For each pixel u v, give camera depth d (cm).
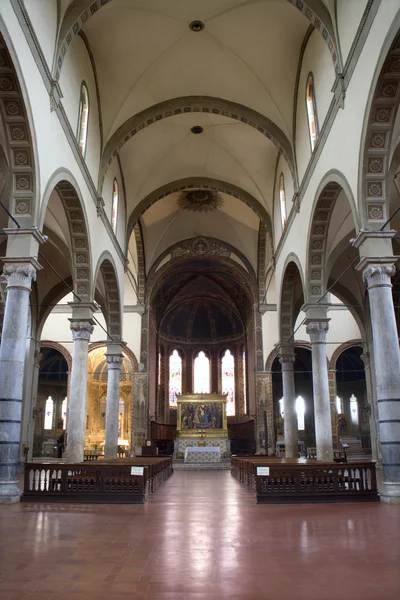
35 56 1079
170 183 2478
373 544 646
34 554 605
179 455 3191
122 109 1802
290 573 521
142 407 2959
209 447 3044
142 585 483
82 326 1617
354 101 1148
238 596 451
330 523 809
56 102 1223
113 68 1683
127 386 3606
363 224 1112
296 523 816
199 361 4188
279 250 2203
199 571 532
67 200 1488
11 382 1054
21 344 1073
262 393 3058
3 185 1533
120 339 2183
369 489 1096
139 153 2216
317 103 1499
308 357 4197
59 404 4028
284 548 634
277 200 2247
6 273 1088
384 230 1103
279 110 1792
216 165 2384
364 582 488
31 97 1059
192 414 3409
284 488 1102
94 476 1120
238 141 2194
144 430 2927
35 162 1089
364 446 4009
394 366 1059
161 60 1692
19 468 2131
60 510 972
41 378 3978
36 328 2347
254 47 1647
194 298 4072
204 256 3178
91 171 1681
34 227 1086
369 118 1056
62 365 4097
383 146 1087
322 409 1598
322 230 1584
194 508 1020
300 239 1750
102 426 3600
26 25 1016
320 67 1458
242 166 2327
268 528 775
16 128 1055
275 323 3120
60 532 744
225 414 3366
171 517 896
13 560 576
